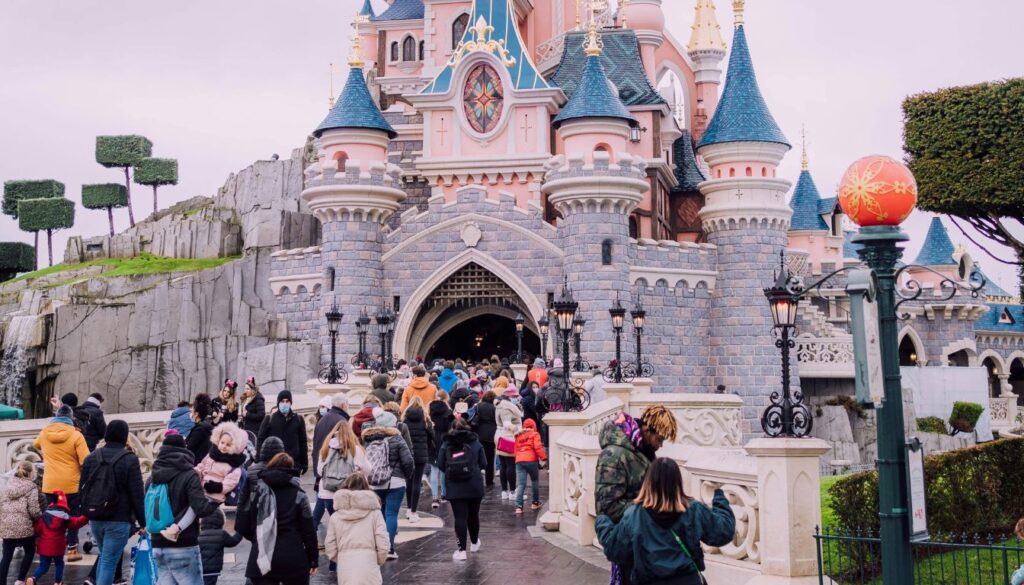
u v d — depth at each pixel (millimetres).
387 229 48594
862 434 49062
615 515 10094
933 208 29531
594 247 44719
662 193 55094
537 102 49906
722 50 65312
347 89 48156
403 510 21891
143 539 12281
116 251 65500
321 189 46844
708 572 14250
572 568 15781
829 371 50031
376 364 41156
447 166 50219
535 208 46656
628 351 44938
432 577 15297
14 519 14711
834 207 68688
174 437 12445
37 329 53531
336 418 17469
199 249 62062
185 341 52969
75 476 15781
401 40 68000
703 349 49344
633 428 10438
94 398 19016
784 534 12977
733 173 49688
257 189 62438
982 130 28281
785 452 13016
